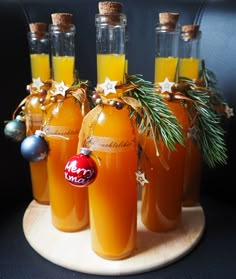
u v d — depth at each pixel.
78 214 0.41
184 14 0.49
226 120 0.45
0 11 0.45
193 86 0.40
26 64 0.51
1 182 0.48
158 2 0.49
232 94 0.46
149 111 0.33
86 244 0.39
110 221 0.34
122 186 0.33
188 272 0.35
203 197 0.52
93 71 0.53
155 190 0.40
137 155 0.34
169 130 0.33
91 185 0.34
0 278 0.34
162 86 0.37
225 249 0.39
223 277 0.34
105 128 0.32
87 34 0.51
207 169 0.51
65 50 0.39
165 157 0.38
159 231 0.41
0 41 0.45
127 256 0.36
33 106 0.44
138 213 0.46
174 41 0.37
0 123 0.46
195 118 0.39
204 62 0.46
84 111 0.37
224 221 0.45
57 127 0.38
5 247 0.39
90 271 0.34
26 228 0.42
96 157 0.32
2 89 0.46
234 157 0.46
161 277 0.34
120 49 0.32
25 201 0.51
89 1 0.50
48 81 0.43
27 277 0.34
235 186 0.47
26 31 0.50
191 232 0.41
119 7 0.31
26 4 0.49
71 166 0.30
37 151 0.37
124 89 0.32
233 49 0.45
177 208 0.41
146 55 0.52
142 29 0.51
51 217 0.44
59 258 0.36
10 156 0.49
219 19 0.46
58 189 0.40
